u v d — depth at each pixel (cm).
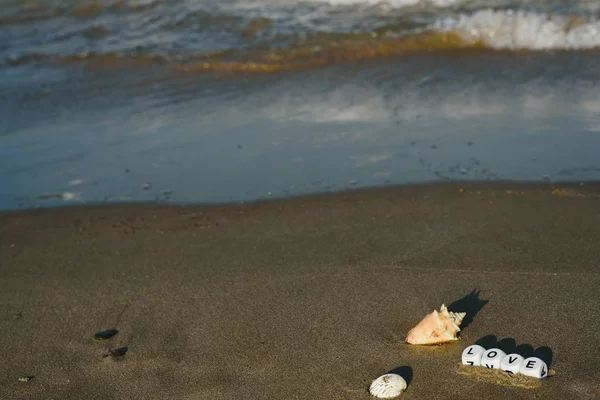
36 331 429
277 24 1019
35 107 816
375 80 847
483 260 470
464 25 962
